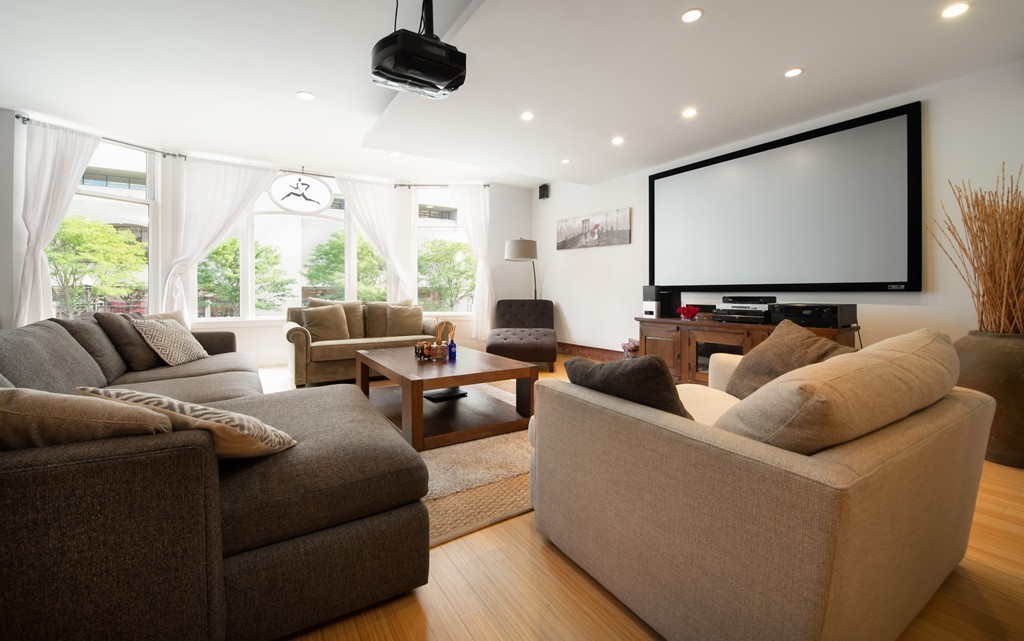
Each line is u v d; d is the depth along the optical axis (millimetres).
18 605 804
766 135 3713
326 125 3963
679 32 2248
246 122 3891
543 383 1564
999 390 2297
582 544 1389
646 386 1221
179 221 4629
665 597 1110
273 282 5328
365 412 1715
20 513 798
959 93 2750
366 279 5855
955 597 1324
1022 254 2322
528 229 6469
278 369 4992
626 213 5035
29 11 2344
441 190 6195
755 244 3809
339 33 2531
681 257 4418
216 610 979
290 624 1118
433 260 6199
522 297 6395
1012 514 1801
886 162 3045
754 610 913
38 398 886
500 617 1249
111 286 4324
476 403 3199
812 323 3109
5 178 3568
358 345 4242
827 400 882
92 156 4086
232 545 1050
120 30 2516
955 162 2777
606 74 2682
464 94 2955
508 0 2002
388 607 1288
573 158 4375
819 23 2178
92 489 849
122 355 2703
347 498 1194
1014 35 2289
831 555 793
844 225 3262
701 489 1015
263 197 5254
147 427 948
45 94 3338
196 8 2314
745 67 2602
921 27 2217
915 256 2930
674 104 3111
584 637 1174
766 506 888
